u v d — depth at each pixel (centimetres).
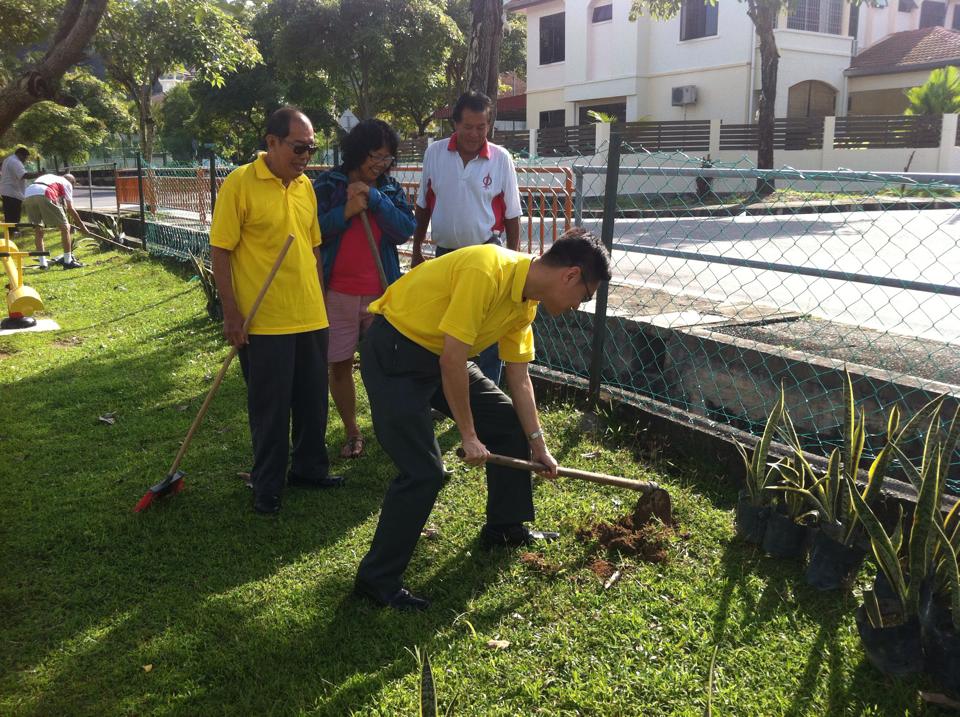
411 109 2861
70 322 837
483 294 285
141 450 473
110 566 346
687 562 339
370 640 293
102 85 3186
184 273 1070
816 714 252
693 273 810
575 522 372
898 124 2059
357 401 543
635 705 257
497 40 649
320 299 402
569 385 514
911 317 614
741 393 462
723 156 2100
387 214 422
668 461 429
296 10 2214
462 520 378
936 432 286
